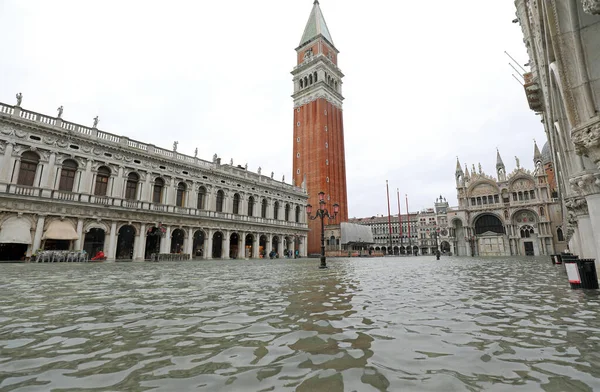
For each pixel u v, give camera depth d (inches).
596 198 331.3
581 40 201.9
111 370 125.5
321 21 3221.0
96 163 1227.2
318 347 154.3
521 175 2449.6
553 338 168.6
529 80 664.4
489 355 142.9
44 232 1063.0
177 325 198.1
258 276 545.3
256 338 169.9
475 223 2669.8
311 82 3002.0
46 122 1115.9
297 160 2903.5
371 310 243.6
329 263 1158.3
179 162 1501.0
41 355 143.0
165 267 813.9
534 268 737.0
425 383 112.3
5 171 1007.6
